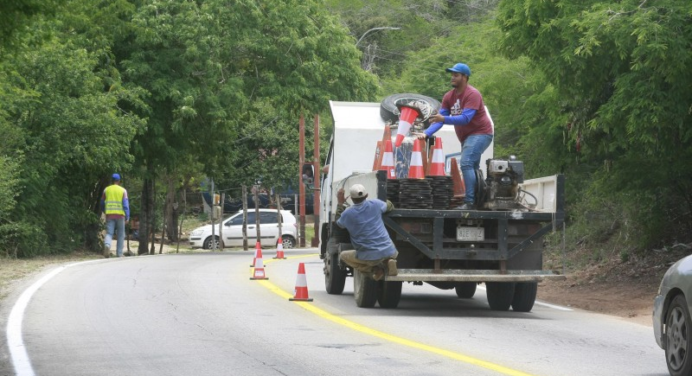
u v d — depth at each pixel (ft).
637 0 85.97
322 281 114.01
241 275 116.06
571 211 145.07
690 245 111.86
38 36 76.69
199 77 179.63
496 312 84.99
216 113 175.94
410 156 88.12
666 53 80.74
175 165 188.85
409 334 67.41
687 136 89.76
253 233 235.61
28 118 145.38
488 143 82.43
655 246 117.50
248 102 180.96
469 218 79.92
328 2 385.70
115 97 155.84
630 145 101.55
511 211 80.02
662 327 52.42
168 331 66.54
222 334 65.62
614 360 57.41
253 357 56.18
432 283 97.45
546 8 94.53
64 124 145.28
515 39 99.19
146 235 193.98
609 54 88.79
